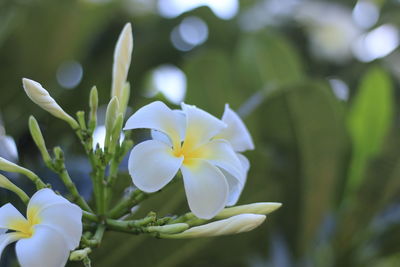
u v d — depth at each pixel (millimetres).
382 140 958
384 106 962
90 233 608
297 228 862
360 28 1275
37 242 553
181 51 1139
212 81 892
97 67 1050
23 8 975
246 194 772
